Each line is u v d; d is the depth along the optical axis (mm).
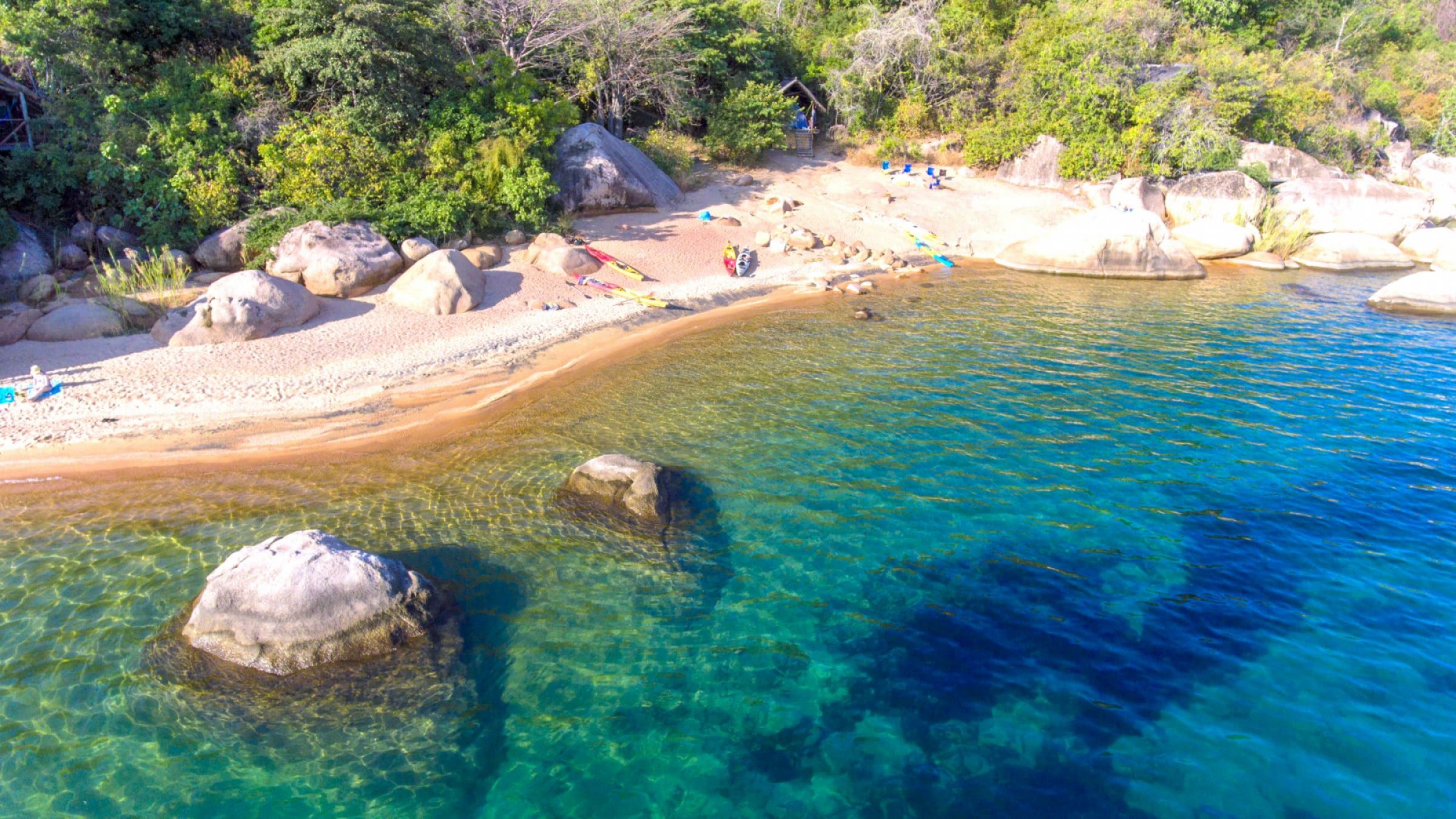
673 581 10109
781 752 7676
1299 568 10594
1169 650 9062
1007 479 12812
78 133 19641
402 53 23172
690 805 7062
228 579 8695
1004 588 10148
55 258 18609
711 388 16359
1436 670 8734
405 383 15969
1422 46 52562
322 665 8258
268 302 17109
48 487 11953
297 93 22875
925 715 8133
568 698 8219
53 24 20234
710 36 34719
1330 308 23391
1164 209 32938
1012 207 32875
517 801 7039
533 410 15148
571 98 30125
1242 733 7910
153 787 7039
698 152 34219
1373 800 7156
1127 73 34688
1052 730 7957
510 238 23266
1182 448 13922
